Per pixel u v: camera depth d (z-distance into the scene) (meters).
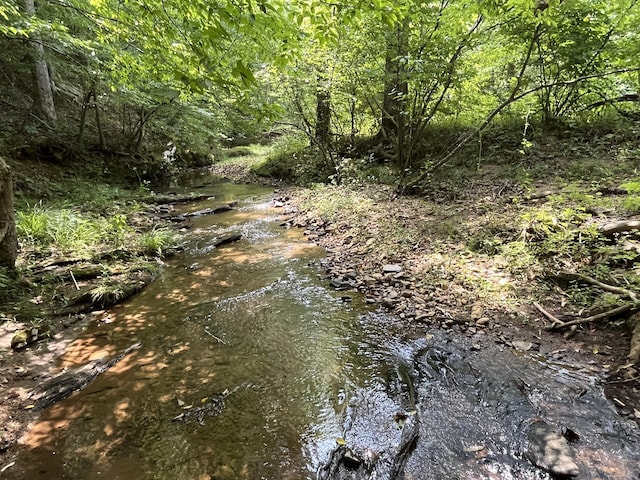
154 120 15.65
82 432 2.78
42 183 9.91
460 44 7.55
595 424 2.59
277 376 3.37
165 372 3.48
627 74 9.07
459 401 2.92
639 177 6.13
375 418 2.81
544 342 3.52
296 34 3.33
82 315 4.54
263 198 11.52
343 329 4.08
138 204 10.09
